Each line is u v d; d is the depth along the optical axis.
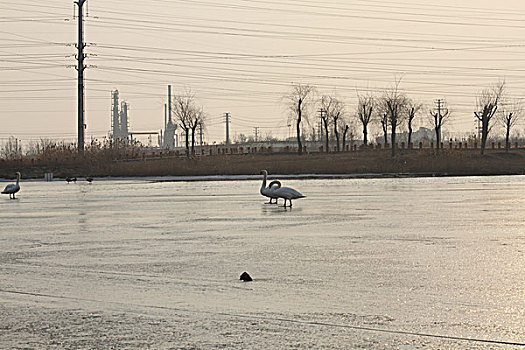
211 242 27.94
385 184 76.69
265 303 16.36
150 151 188.12
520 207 44.12
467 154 134.75
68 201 54.78
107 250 25.80
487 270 20.73
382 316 14.95
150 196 59.56
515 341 12.99
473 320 14.55
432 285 18.42
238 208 45.41
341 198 53.94
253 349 12.59
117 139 133.50
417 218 37.19
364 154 136.75
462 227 32.66
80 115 111.94
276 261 22.80
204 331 13.84
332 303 16.30
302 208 44.78
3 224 36.44
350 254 24.22
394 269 21.03
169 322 14.61
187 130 158.50
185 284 18.88
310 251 25.08
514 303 16.16
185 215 40.59
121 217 39.75
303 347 12.66
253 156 137.12
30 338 13.56
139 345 12.97
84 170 109.56
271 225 34.41
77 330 14.08
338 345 12.77
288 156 137.25
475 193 58.94
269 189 48.41
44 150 120.88
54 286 18.73
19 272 21.02
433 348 12.56
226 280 19.44
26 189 75.88
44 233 31.81
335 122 168.38
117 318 15.02
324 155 138.38
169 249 25.94
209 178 97.62
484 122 140.88
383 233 30.48
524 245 26.25
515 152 141.88
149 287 18.47
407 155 129.62
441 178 92.38
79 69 111.00
